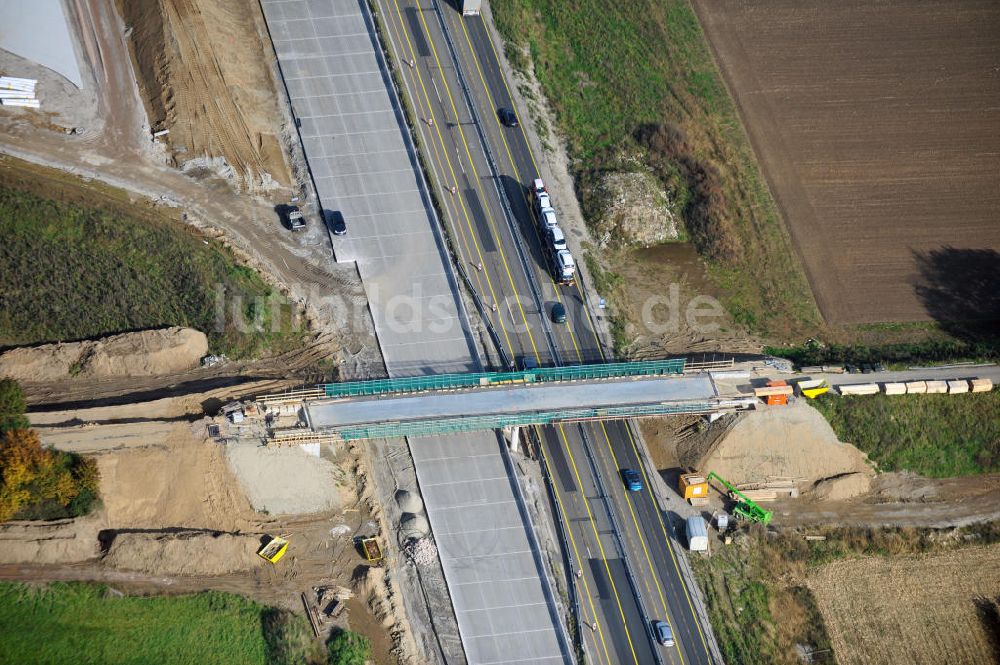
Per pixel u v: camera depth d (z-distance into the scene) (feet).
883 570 343.05
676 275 397.39
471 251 386.11
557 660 313.32
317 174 395.55
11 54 390.63
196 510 322.14
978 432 369.50
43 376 341.00
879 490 359.25
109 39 406.00
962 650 328.08
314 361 355.97
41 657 295.48
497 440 346.33
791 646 323.16
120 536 313.12
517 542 330.34
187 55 400.88
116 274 356.18
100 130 387.96
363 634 311.06
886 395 368.27
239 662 302.04
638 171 417.28
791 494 353.31
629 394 351.25
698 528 333.01
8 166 368.27
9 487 303.48
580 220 403.95
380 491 336.49
